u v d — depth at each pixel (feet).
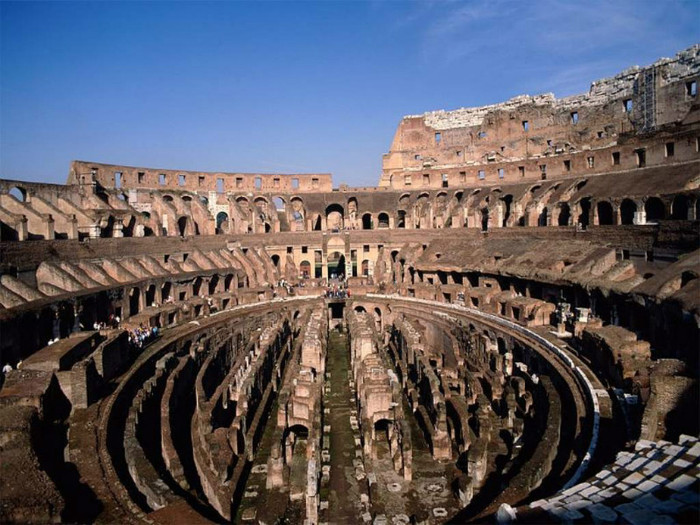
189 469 96.84
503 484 83.10
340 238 303.07
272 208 310.24
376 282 274.57
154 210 268.62
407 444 95.96
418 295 240.94
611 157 236.84
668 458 64.85
